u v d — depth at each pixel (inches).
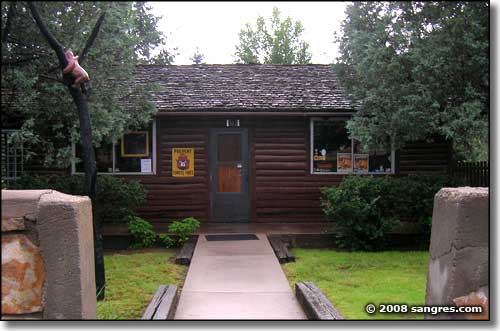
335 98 460.8
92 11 222.5
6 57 241.3
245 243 366.9
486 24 284.5
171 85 481.4
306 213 466.9
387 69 308.0
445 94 307.0
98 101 296.8
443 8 294.0
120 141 458.6
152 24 276.8
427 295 159.6
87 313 147.8
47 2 212.5
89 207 156.0
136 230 386.3
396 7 304.7
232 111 438.9
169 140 463.2
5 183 375.6
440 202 153.2
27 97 264.8
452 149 460.4
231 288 255.1
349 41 332.5
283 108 441.1
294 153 467.2
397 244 401.1
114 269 309.4
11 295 140.3
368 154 467.8
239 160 470.9
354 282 276.1
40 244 141.8
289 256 327.9
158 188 461.4
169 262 333.4
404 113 308.8
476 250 141.4
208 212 465.4
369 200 373.4
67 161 320.8
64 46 237.3
